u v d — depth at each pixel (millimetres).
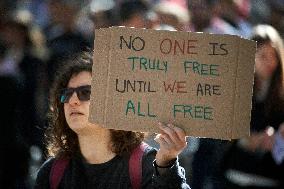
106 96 8391
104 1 19422
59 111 9125
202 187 13148
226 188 11648
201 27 17078
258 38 11742
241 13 19453
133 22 14508
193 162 13070
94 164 8883
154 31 8367
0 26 14984
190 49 8344
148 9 15266
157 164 8406
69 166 9023
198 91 8328
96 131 8844
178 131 8273
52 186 9008
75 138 9078
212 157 12852
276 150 11398
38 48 15125
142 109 8359
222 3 18453
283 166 11383
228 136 8305
